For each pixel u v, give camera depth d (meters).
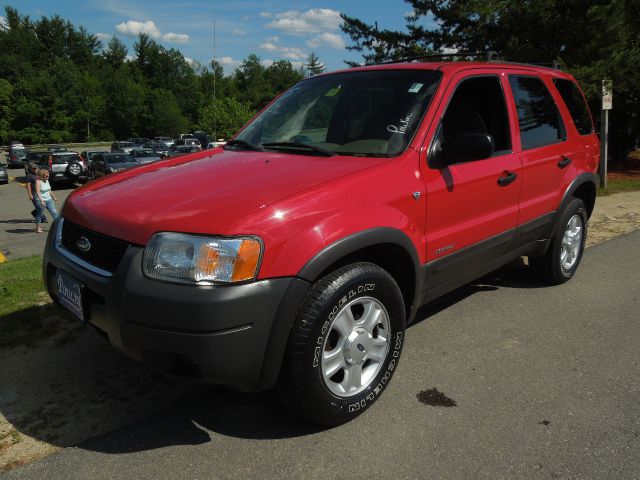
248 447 2.71
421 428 2.87
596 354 3.72
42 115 91.69
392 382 3.34
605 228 7.84
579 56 12.91
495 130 3.99
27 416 2.96
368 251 3.00
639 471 2.53
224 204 2.58
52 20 128.50
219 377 2.44
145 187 2.96
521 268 5.69
